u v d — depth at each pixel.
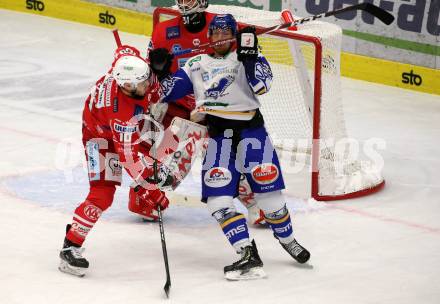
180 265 15.03
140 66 13.59
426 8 29.00
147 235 16.61
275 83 24.52
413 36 29.56
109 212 17.94
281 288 13.95
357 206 18.58
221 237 16.66
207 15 17.19
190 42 17.17
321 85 18.84
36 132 23.70
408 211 18.33
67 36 36.56
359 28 30.84
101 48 34.66
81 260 14.23
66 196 18.69
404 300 13.53
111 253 15.55
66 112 25.88
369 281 14.37
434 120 26.48
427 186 20.16
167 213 18.05
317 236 16.67
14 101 26.91
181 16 17.19
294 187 19.83
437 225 17.48
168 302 13.25
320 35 19.17
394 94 29.36
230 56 14.63
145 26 36.75
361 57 30.91
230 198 14.38
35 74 30.39
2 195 18.56
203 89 14.73
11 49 34.12
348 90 29.66
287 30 19.70
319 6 31.61
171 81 14.87
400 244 16.30
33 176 19.97
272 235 16.75
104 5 38.06
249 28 13.88
